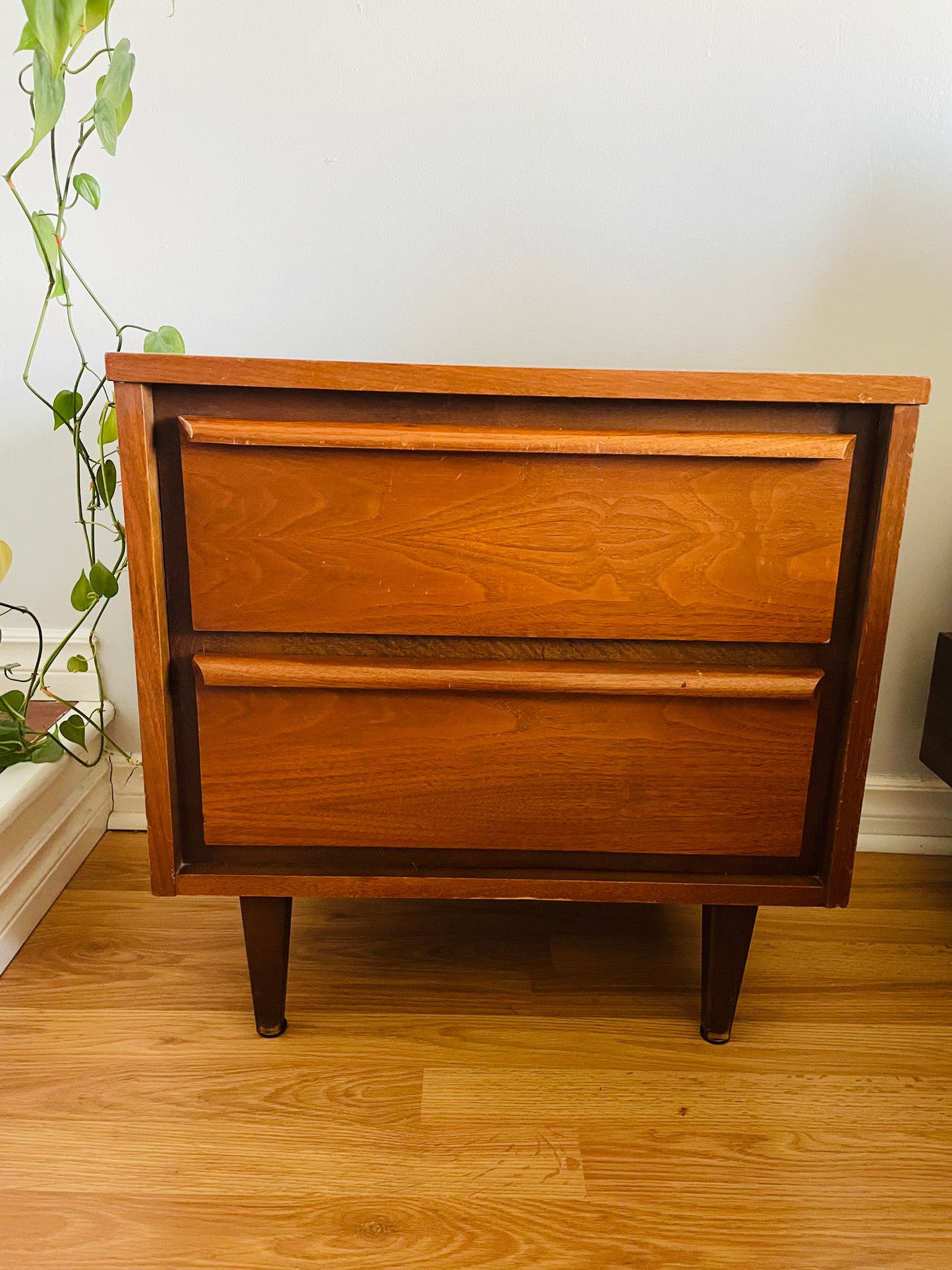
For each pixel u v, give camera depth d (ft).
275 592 2.42
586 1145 2.50
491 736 2.54
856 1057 2.88
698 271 3.65
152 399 2.29
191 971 3.19
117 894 3.66
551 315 3.69
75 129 3.47
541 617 2.45
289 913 2.82
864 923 3.61
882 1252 2.21
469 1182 2.38
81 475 3.83
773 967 3.32
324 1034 2.91
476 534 2.38
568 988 3.19
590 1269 2.14
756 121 3.50
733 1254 2.19
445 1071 2.77
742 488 2.37
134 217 3.57
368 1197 2.32
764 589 2.44
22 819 3.34
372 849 2.67
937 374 3.75
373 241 3.61
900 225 3.60
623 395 2.27
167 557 2.42
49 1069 2.72
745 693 2.48
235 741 2.54
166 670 2.49
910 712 4.09
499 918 3.62
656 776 2.58
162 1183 2.35
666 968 3.32
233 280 3.64
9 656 4.02
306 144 3.51
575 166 3.54
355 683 2.46
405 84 3.45
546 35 3.41
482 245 3.61
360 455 2.32
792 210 3.59
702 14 3.39
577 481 2.35
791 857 2.68
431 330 3.70
